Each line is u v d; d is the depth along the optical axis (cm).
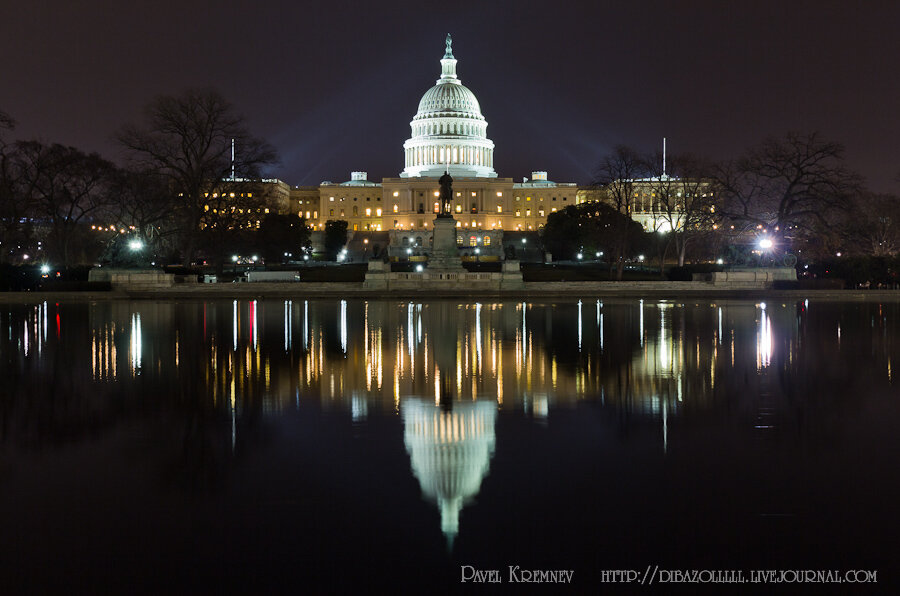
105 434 1838
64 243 10088
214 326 4456
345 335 3944
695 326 4425
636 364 2903
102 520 1317
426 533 1270
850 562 1173
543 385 2456
